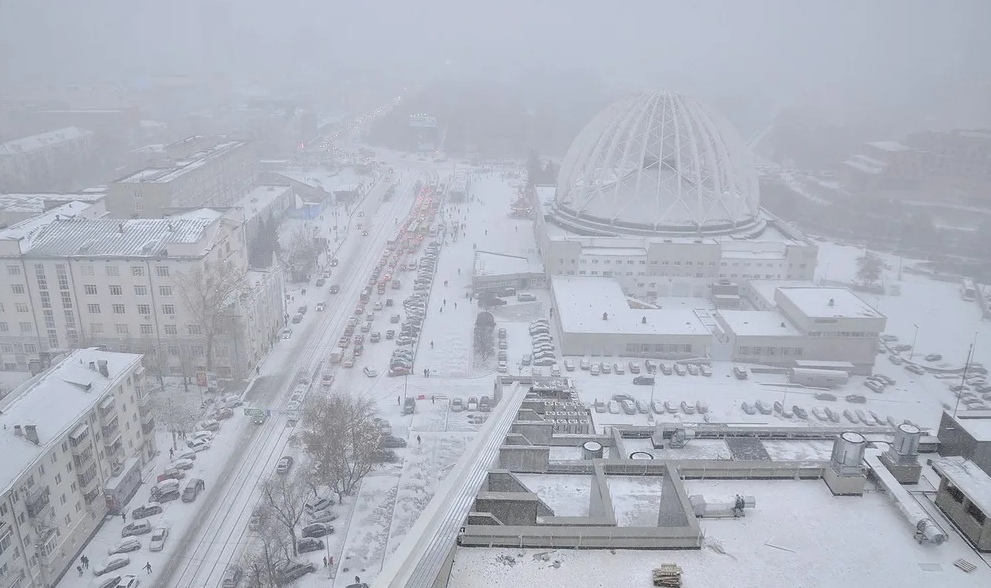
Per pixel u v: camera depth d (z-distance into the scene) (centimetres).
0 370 11356
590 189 17600
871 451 3158
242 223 12681
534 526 2427
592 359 12606
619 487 3028
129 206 16200
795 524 2661
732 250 15825
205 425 9975
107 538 7681
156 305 11094
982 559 2523
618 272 15462
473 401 10800
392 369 11881
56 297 11000
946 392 11981
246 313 11488
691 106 17762
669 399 11319
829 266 18475
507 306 15000
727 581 2320
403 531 7825
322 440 8281
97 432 7862
